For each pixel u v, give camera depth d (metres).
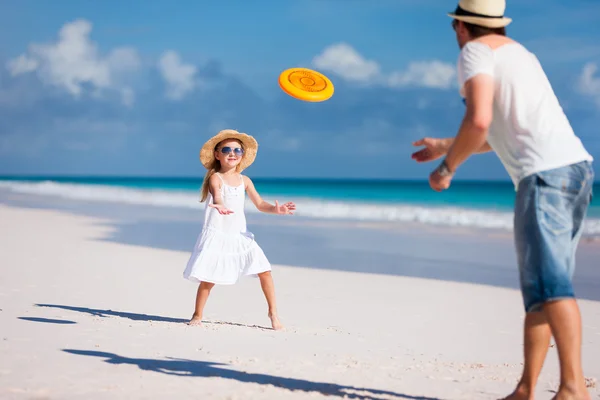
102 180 105.25
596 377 4.70
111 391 3.55
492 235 17.00
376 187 60.22
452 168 3.23
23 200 31.77
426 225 19.69
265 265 5.95
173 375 3.95
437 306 7.67
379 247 14.34
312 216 22.72
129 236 15.26
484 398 3.71
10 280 8.17
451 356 5.18
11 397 3.38
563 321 2.99
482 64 3.13
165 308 6.93
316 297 8.09
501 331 6.35
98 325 5.55
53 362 4.17
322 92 4.84
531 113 3.09
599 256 13.55
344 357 4.76
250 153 6.17
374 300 7.98
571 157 3.06
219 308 7.11
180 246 13.40
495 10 3.25
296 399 3.51
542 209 3.04
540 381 4.43
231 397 3.50
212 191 5.96
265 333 5.63
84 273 9.16
